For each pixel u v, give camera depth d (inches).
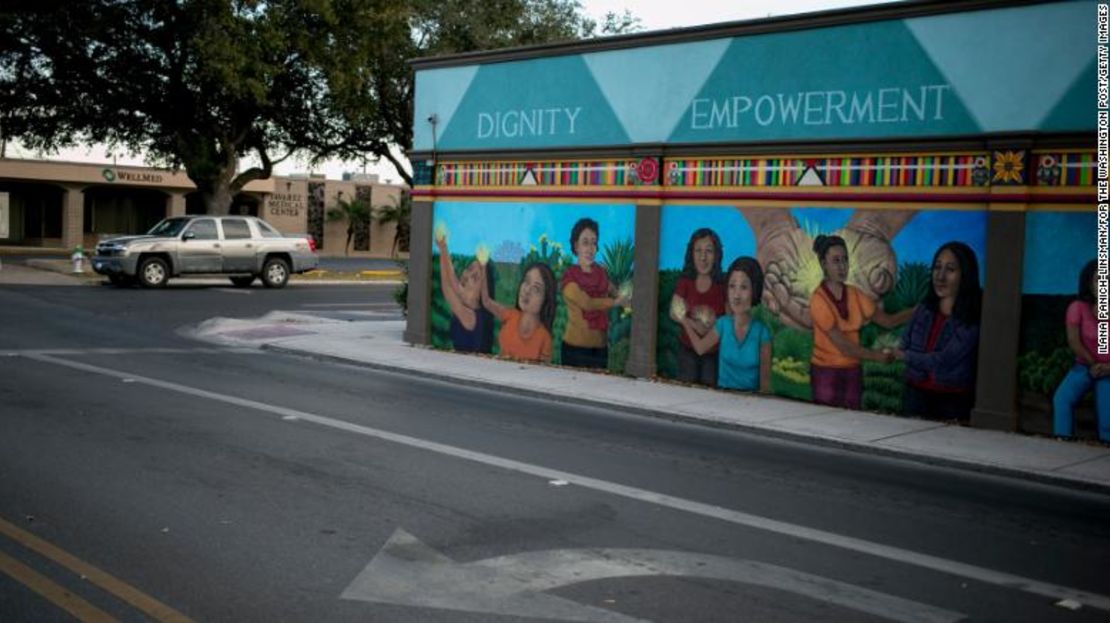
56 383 478.6
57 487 294.2
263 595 216.7
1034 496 351.6
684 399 517.7
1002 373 450.9
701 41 552.4
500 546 258.7
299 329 771.4
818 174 511.5
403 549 252.2
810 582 241.1
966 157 463.5
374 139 1454.2
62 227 1942.7
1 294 925.2
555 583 232.2
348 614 207.8
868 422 469.7
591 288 606.5
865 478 365.7
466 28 1348.4
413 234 704.4
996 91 453.1
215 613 205.6
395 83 1401.3
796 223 520.1
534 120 633.0
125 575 225.5
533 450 383.2
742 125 538.3
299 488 306.7
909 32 477.7
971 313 464.4
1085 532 303.3
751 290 538.9
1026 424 448.8
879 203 491.2
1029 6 441.4
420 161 696.4
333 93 1299.2
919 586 242.5
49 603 208.2
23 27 1198.3
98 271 1080.8
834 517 304.8
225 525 265.0
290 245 1182.3
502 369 604.4
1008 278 447.8
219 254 1120.8
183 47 1234.6
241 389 494.3
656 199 572.1
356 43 1285.7
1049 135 435.2
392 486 315.6
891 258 488.1
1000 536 293.3
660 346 579.2
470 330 674.2
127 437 365.7
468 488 318.0
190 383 504.1
